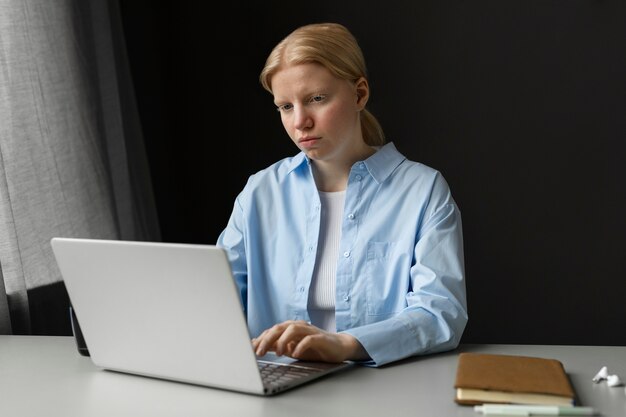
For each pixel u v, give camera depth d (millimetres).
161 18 3287
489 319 3172
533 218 3119
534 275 3133
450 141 3156
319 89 1584
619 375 1358
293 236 1783
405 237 1686
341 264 1700
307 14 3227
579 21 3031
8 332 2059
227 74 3309
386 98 3186
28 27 2342
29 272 2238
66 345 1662
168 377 1361
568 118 3066
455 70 3133
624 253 3061
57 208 2348
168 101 3320
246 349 1234
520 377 1233
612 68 3020
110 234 2549
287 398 1250
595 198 3070
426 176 1724
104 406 1253
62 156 2420
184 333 1295
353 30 3189
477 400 1190
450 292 1586
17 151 2244
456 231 1677
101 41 2680
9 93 2236
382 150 1762
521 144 3107
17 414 1236
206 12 3297
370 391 1280
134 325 1356
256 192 1844
